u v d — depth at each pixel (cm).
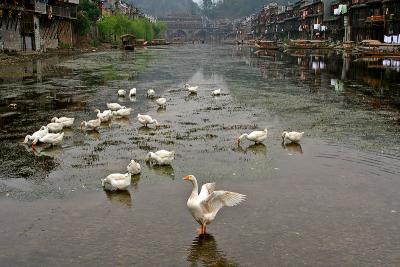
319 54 8100
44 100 2641
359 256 854
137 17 17988
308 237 930
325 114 2216
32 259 850
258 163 1420
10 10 5769
